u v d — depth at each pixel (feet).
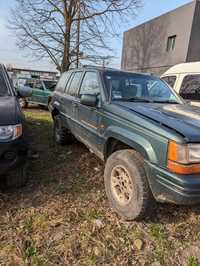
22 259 7.92
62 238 8.91
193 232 9.68
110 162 10.78
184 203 8.25
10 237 8.82
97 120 12.48
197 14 62.49
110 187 10.80
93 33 62.90
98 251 8.42
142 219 10.03
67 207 10.73
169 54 71.10
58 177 13.47
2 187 12.06
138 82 13.88
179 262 8.27
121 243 8.87
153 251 8.63
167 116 10.05
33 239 8.79
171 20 70.44
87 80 14.98
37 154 16.76
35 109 43.09
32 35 62.59
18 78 50.31
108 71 13.87
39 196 11.46
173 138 8.30
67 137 18.60
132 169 9.58
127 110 10.64
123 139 10.25
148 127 9.23
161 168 8.61
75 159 16.17
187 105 13.17
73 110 15.85
